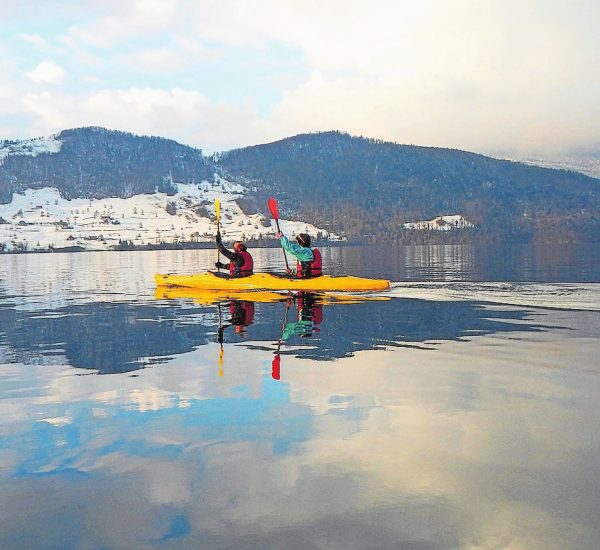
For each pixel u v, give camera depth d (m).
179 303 12.42
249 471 3.15
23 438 3.72
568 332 7.98
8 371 5.80
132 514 2.69
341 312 10.40
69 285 19.58
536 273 21.59
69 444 3.60
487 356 6.32
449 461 3.25
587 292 13.55
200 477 3.08
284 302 12.28
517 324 8.79
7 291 16.88
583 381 5.13
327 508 2.71
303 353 6.59
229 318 9.84
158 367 5.90
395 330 8.27
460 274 21.69
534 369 5.64
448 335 7.78
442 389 4.86
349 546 2.37
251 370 5.68
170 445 3.56
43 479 3.09
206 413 4.21
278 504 2.76
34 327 8.98
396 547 2.36
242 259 15.57
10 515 2.69
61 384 5.18
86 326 9.06
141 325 9.09
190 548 2.39
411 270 26.08
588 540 2.38
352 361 6.09
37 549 2.39
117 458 3.36
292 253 14.66
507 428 3.81
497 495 2.82
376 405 4.38
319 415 4.13
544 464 3.19
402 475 3.07
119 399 4.64
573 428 3.80
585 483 2.94
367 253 76.00
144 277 25.22
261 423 3.97
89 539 2.47
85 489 2.96
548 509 2.67
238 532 2.51
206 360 6.25
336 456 3.35
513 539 2.40
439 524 2.54
